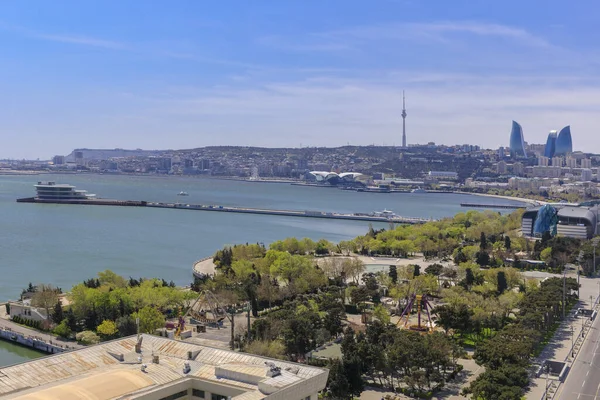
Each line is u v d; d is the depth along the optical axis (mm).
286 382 176000
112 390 172125
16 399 161875
